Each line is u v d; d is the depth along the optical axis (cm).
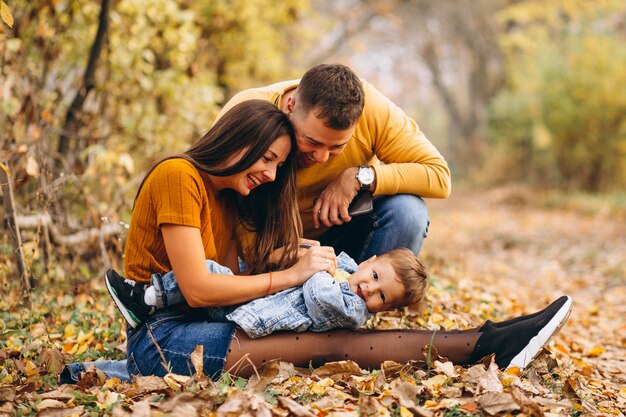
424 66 3675
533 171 2111
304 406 268
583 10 1906
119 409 255
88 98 626
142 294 302
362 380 296
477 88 3203
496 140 2350
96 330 399
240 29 906
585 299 727
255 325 299
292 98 320
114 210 554
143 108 679
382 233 361
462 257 980
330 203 349
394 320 412
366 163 366
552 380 325
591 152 1827
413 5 2919
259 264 328
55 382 307
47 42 595
